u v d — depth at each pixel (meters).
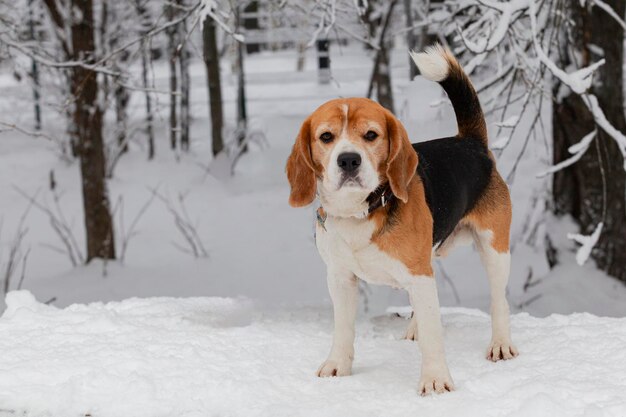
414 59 4.71
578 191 8.20
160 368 4.10
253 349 4.45
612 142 7.96
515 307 8.00
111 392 3.84
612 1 7.83
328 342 4.61
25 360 4.26
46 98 16.52
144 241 11.78
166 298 5.80
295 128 16.98
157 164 15.73
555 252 8.33
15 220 13.03
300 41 17.78
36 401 3.82
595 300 7.73
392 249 3.79
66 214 13.30
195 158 16.27
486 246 4.52
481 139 4.76
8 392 3.89
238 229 12.05
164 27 7.03
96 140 10.39
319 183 3.86
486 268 4.53
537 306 7.87
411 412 3.58
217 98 15.41
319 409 3.64
